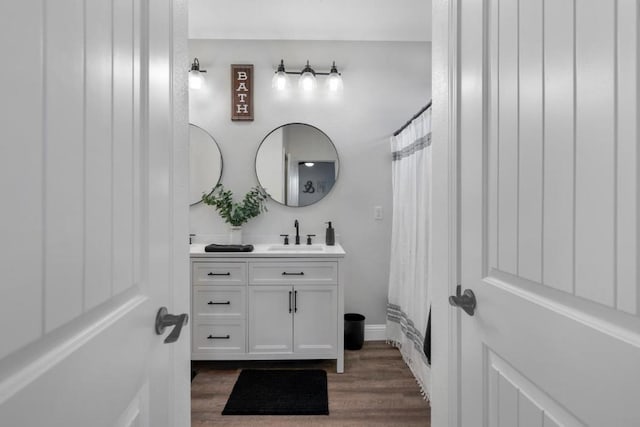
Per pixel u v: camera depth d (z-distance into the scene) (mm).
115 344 570
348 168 2943
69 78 451
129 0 624
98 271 521
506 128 751
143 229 691
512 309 724
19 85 367
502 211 770
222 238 2879
